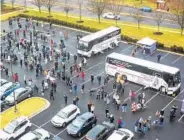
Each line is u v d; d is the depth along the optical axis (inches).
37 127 1851.6
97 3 3432.6
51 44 2859.3
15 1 4387.3
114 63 2386.8
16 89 2144.4
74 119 1871.3
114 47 2913.4
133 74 2316.7
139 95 2100.1
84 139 1695.4
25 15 3710.6
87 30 3287.4
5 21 3599.9
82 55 2723.9
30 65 2514.8
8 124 1786.4
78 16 3735.2
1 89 2149.4
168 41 2999.5
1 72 2485.2
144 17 3681.1
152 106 2052.2
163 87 2193.7
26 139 1643.7
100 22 3511.3
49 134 1758.1
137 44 2861.7
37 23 3442.4
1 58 2669.8
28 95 2133.4
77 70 2444.6
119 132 1700.3
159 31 3245.6
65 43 2994.6
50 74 2410.2
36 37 3080.7
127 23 3489.2
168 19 3513.8
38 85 2293.3
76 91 2174.0
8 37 3053.6
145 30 3280.0
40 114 1968.5
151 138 1754.4
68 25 3410.4
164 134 1788.9
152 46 2783.0
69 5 4131.4
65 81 2319.1
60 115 1865.2
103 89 2166.6
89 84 2299.5
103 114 1962.4
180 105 2060.8
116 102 2028.8
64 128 1844.2
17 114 1966.0
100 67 2549.2
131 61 2320.4
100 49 2792.8
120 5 3823.8
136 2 4212.6
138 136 1766.7
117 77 2299.5
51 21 3511.3
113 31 2891.2
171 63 2605.8
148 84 2257.6
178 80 2171.5
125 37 3038.9
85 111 1985.7
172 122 1891.0
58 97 2144.4
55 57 2642.7
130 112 1983.3
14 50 2800.2
